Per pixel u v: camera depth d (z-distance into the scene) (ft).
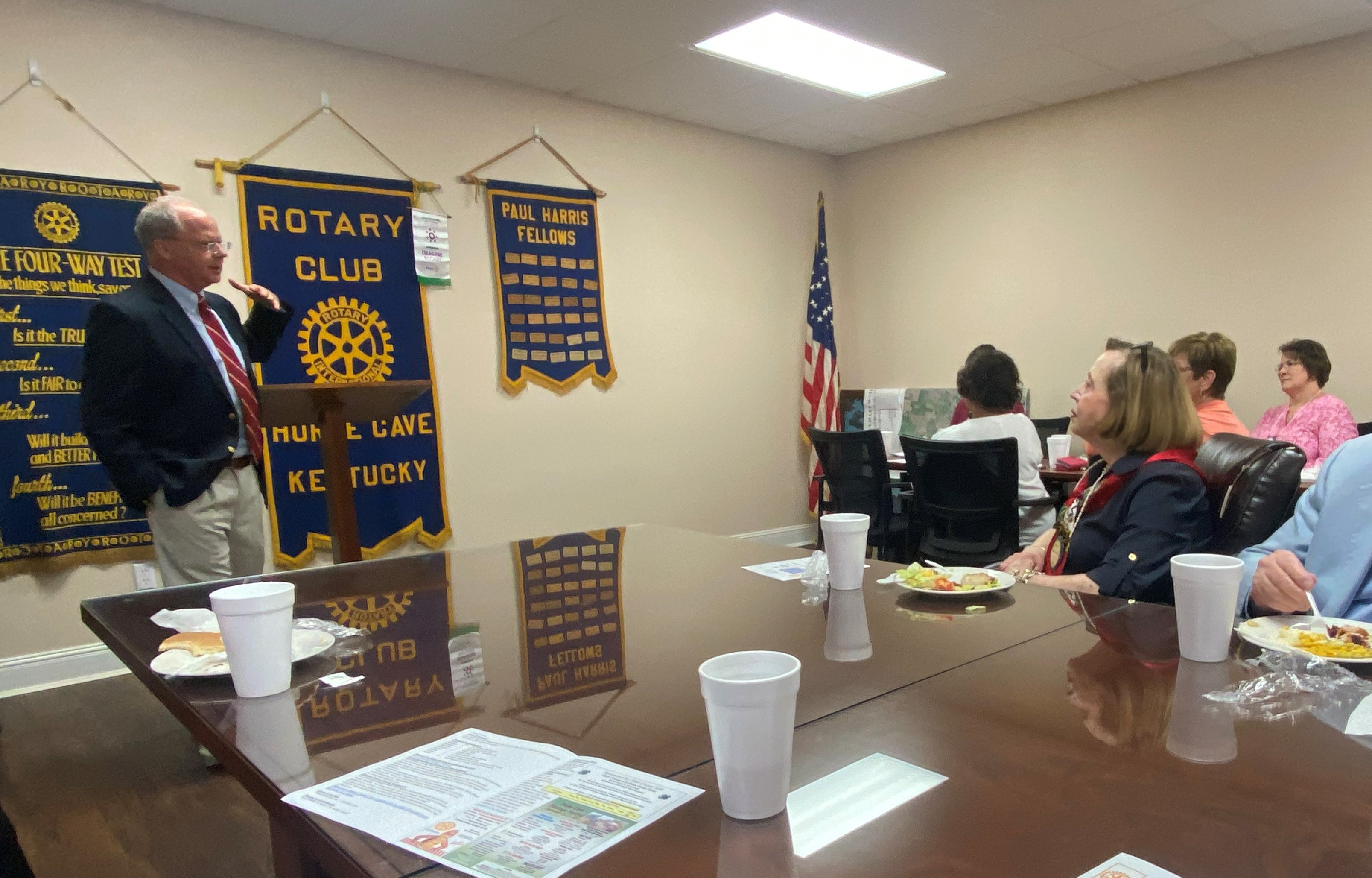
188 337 8.02
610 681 3.14
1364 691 2.74
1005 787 2.12
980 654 3.28
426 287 13.58
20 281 10.32
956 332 18.33
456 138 13.91
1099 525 5.50
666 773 2.31
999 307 17.62
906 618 3.90
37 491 10.46
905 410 18.72
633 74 14.21
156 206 8.02
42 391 10.49
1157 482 5.13
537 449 14.92
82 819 7.13
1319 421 12.23
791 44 13.30
